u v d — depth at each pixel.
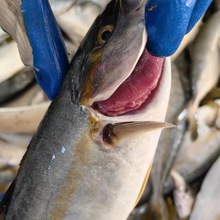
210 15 0.70
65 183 0.32
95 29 0.31
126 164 0.32
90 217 0.33
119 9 0.31
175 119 0.65
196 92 0.66
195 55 0.68
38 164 0.32
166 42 0.29
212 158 0.67
